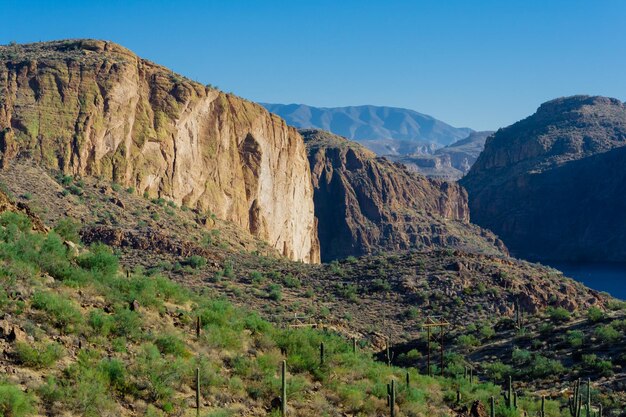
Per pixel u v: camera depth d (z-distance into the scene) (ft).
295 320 242.58
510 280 347.56
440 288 336.29
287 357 129.18
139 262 305.53
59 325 98.94
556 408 167.32
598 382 196.03
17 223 130.21
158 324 115.44
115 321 106.11
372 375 140.97
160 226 363.97
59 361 90.84
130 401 90.27
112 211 353.72
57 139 377.71
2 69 401.90
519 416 150.61
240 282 321.52
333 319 274.36
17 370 84.94
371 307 314.55
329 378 127.65
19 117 376.89
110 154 396.98
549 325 254.27
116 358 96.48
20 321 94.22
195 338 118.32
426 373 211.82
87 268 130.21
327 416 109.19
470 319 304.50
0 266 107.76
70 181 360.48
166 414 91.25
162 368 98.17
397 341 267.18
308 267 384.68
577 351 221.25
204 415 94.27
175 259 324.19
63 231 151.53
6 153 355.77
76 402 83.30
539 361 215.92
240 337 128.26
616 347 217.77
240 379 109.91
